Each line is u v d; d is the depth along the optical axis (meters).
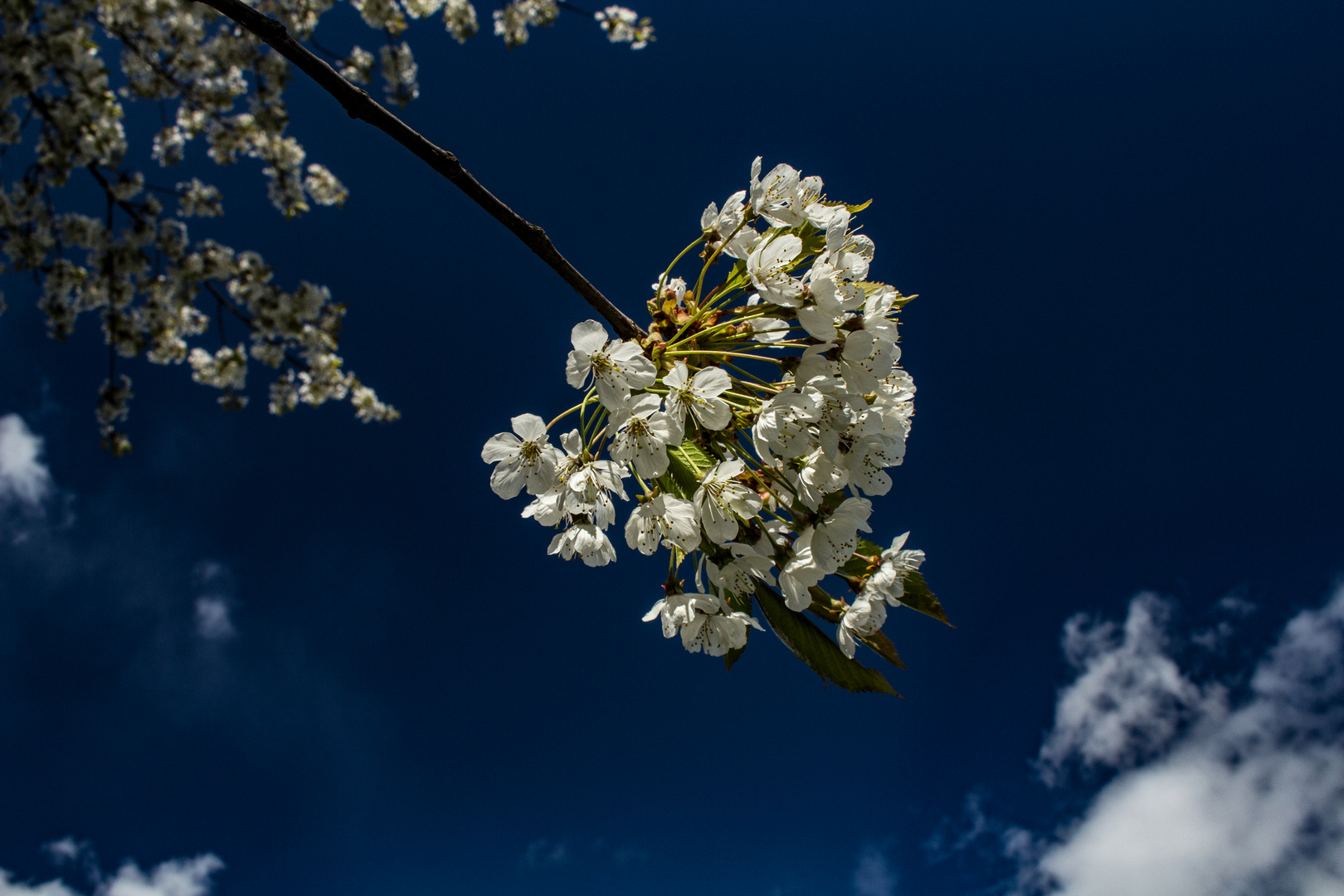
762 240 0.54
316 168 1.59
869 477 0.57
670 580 0.58
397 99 1.50
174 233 1.35
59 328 1.33
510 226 0.53
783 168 0.56
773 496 0.56
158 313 1.38
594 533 0.57
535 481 0.55
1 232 1.25
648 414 0.53
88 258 1.33
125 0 1.30
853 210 0.55
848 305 0.54
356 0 1.42
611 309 0.55
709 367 0.55
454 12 1.56
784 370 0.55
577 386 0.53
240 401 1.51
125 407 1.37
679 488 0.55
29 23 1.14
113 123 1.30
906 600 0.59
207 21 1.36
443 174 0.53
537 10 1.63
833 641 0.58
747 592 0.57
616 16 1.69
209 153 1.49
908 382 0.58
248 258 1.43
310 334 1.47
